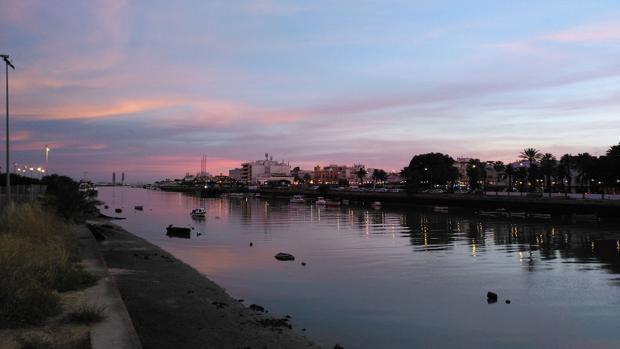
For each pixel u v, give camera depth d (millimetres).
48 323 11328
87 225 46469
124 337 10430
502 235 57500
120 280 24375
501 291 26875
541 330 19844
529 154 150750
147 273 27219
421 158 190125
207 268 33688
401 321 20922
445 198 120562
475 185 187250
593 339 18781
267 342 16109
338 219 85188
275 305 23469
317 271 32969
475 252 42812
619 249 44844
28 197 43469
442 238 54469
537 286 28172
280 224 74812
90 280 16578
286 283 28781
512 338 18828
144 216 93188
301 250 44156
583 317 21750
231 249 44781
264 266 34938
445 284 28672
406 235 57875
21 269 13297
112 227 56844
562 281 29641
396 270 33438
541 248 45625
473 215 94125
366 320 21016
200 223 76875
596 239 53000
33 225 22500
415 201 132375
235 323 18000
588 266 35250
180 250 43781
